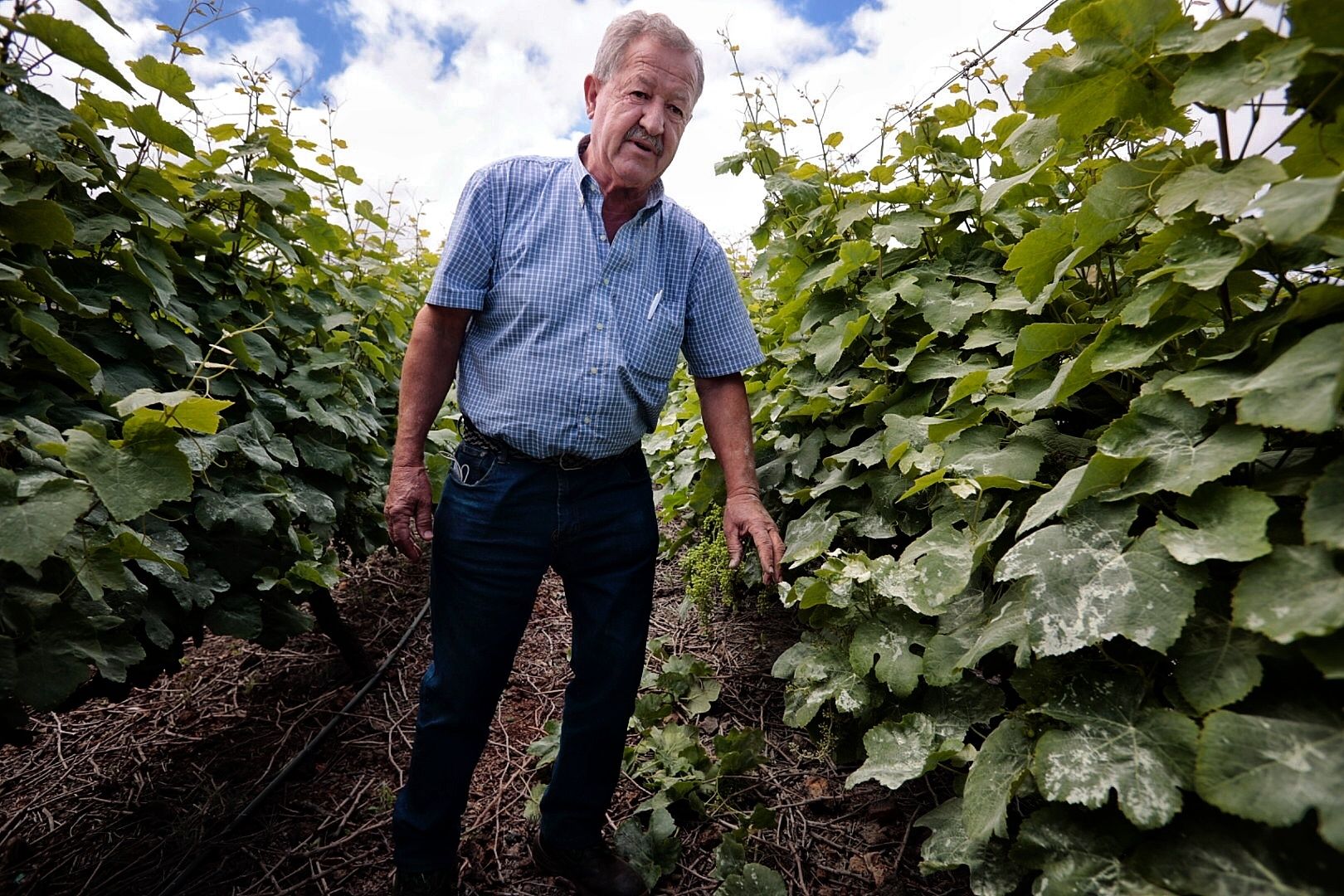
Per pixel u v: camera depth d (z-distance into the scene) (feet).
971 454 4.75
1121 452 3.35
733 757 6.59
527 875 5.92
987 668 5.34
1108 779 2.90
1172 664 3.18
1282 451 3.26
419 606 10.85
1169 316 3.45
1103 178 3.63
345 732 7.80
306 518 7.68
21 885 5.78
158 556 4.01
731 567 5.84
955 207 6.70
